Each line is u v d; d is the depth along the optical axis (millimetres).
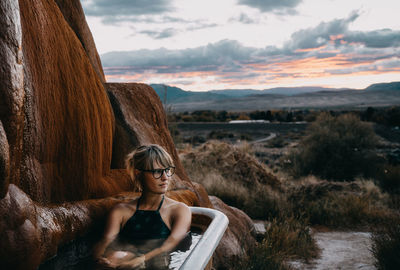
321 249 4977
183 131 38406
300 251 4648
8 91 1259
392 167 11492
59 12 2398
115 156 3355
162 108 4164
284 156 15508
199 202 3650
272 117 61156
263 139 31094
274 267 3752
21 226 1272
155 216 2166
